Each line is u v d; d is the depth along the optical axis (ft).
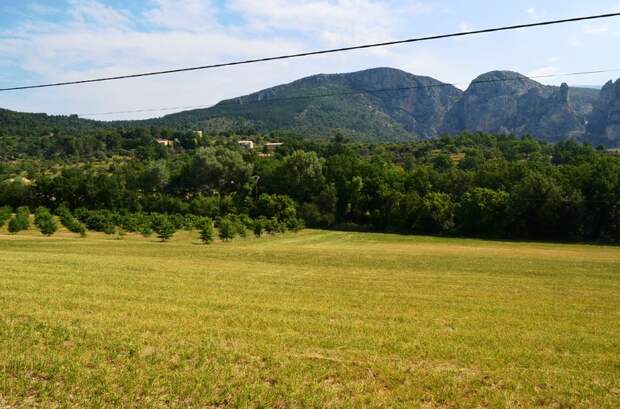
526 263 143.23
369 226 331.98
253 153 453.99
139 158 549.95
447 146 625.00
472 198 291.17
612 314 68.08
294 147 595.06
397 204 310.24
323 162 378.12
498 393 34.71
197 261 122.11
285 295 72.43
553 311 68.39
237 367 37.73
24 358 36.50
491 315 63.77
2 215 236.43
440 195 307.37
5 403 29.89
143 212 308.81
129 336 43.96
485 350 45.65
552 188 274.77
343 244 227.81
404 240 257.34
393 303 69.67
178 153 614.34
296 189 355.15
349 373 37.45
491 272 118.32
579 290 91.71
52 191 336.90
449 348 45.39
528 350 46.29
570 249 215.92
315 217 322.75
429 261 141.08
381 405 31.99
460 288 88.17
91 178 341.00
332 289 80.89
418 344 46.55
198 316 53.98
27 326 45.55
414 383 35.99
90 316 51.21
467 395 34.30
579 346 48.83
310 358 40.68
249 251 158.92
